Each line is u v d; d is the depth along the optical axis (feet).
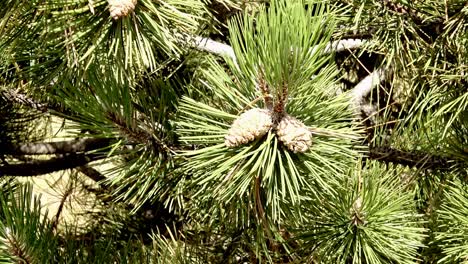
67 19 3.93
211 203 4.60
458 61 4.75
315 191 4.22
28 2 4.00
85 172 6.79
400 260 4.69
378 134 5.25
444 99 4.88
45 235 4.21
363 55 6.97
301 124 3.86
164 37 3.98
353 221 4.65
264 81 3.85
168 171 4.57
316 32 3.70
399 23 4.74
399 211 4.70
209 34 5.65
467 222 4.88
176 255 5.21
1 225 4.07
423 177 5.39
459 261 5.09
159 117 4.53
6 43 4.19
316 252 4.75
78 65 4.14
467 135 5.12
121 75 4.11
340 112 4.13
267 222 4.42
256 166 3.79
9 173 6.08
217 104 4.35
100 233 6.35
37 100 5.24
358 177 4.80
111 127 4.34
